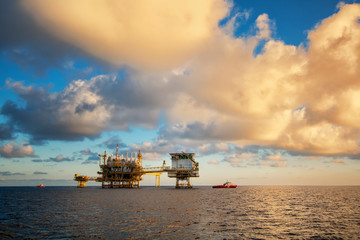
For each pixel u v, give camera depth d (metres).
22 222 38.09
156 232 30.95
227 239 28.20
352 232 33.12
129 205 62.59
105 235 29.36
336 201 86.25
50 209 55.00
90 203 68.50
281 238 29.36
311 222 40.62
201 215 46.06
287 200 90.12
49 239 27.62
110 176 183.12
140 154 180.75
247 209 58.09
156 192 131.75
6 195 122.25
